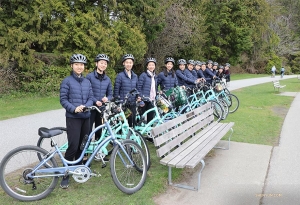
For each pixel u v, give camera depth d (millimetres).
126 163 3566
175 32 20047
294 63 41969
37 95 12359
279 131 6477
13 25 12570
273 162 4480
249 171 4129
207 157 4742
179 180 3826
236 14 28594
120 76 4891
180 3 20578
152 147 5223
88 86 3740
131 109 4738
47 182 3383
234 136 6035
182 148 4020
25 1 12531
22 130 6438
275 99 11875
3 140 5637
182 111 6258
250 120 7676
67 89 3525
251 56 34688
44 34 12680
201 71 8984
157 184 3604
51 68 13164
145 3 16219
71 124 3533
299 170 4141
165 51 20891
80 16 13234
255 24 30031
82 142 3580
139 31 15703
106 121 3543
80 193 3361
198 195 3395
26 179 3207
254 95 13328
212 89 8180
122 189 3244
